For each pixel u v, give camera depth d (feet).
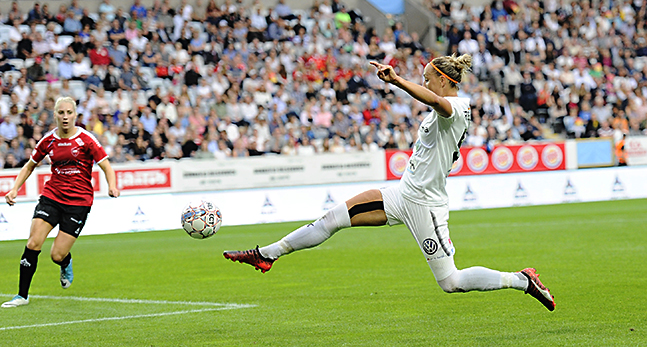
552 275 38.81
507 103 106.42
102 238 67.05
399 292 34.91
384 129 94.12
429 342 24.35
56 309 32.35
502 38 119.55
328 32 112.27
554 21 125.90
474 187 89.40
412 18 125.80
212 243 60.49
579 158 94.68
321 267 44.52
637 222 66.54
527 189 91.71
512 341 24.25
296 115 94.99
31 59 92.32
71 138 33.60
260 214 79.46
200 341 25.27
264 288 37.32
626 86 118.32
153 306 32.78
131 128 83.10
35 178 69.77
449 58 24.20
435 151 23.79
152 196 74.28
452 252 24.52
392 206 24.43
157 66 96.68
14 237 68.74
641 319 27.43
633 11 131.34
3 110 86.99
